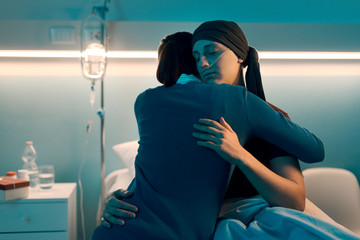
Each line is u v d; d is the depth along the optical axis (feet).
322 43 6.99
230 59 3.86
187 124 3.06
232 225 3.03
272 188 3.05
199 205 2.89
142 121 3.37
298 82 7.98
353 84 8.06
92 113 7.79
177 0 7.04
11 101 7.68
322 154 3.30
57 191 6.70
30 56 7.40
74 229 7.19
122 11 6.95
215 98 3.10
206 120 2.97
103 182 7.14
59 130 7.77
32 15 6.81
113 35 6.88
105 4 6.72
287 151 3.24
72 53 7.11
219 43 3.79
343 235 2.66
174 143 3.03
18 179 6.51
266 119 3.06
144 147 3.26
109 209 3.18
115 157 7.84
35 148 7.73
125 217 2.99
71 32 6.81
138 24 6.89
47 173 6.93
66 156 7.79
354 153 8.07
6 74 7.61
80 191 7.74
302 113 8.00
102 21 6.57
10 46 6.79
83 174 7.82
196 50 3.85
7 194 5.99
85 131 7.80
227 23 3.90
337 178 6.85
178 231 2.85
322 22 7.16
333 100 8.05
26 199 6.13
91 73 6.62
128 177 6.91
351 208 6.60
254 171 2.95
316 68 7.97
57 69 7.68
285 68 7.93
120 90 7.78
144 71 7.76
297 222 2.76
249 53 4.15
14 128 7.69
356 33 7.04
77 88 7.77
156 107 3.27
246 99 3.08
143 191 3.07
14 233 6.13
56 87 7.74
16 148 7.69
